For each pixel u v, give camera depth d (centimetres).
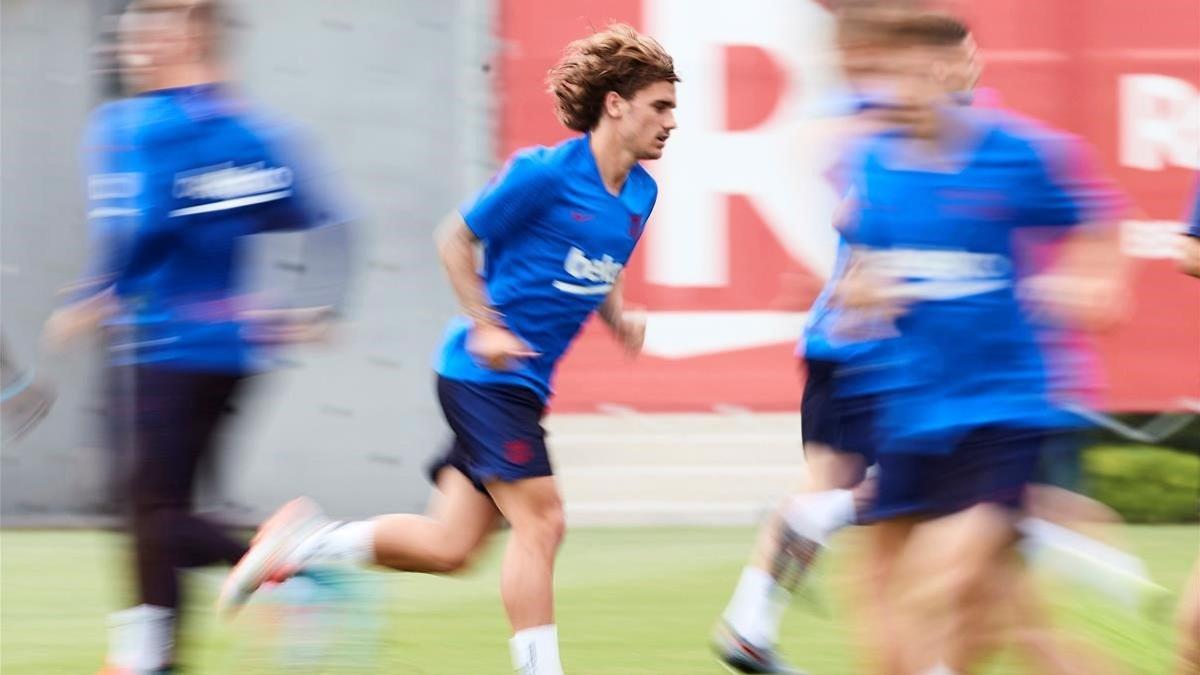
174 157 1473
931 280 1243
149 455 1512
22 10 2580
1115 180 2516
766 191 2514
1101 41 2505
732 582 2206
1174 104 2517
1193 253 1426
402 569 1577
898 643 1333
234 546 1573
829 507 1591
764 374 2562
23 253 2614
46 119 2597
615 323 1628
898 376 1286
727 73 2492
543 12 2506
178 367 1498
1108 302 1244
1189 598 1315
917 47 1231
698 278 2531
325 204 1565
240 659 1725
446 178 2561
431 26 2545
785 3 2480
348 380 2620
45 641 1878
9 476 2691
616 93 1438
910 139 1241
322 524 1576
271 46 2538
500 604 2036
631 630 1920
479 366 1479
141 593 1532
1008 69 2502
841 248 1608
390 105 2548
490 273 1494
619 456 2595
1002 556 1284
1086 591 1798
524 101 2511
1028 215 1241
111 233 1485
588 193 1448
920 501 1282
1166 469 2647
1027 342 1259
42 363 2636
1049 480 1446
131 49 1498
